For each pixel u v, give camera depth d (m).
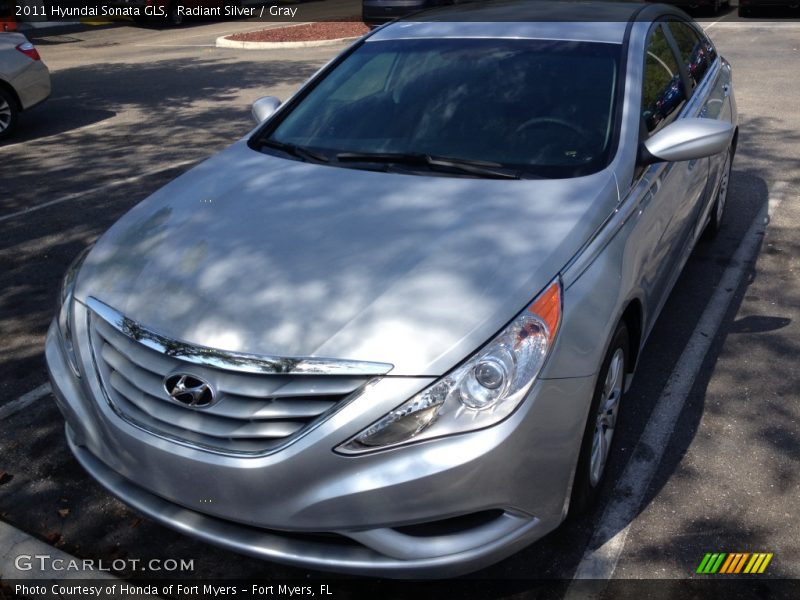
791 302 4.72
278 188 3.31
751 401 3.78
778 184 6.73
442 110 3.65
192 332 2.53
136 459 2.58
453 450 2.34
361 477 2.35
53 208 6.63
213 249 2.89
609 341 2.75
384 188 3.21
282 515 2.41
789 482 3.24
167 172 7.57
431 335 2.41
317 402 2.39
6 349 4.39
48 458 3.49
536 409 2.44
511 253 2.70
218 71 13.36
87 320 2.82
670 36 4.43
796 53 12.77
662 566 2.84
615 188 3.12
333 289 2.59
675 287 4.93
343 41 16.30
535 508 2.54
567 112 3.50
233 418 2.43
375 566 2.43
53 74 13.61
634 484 3.24
